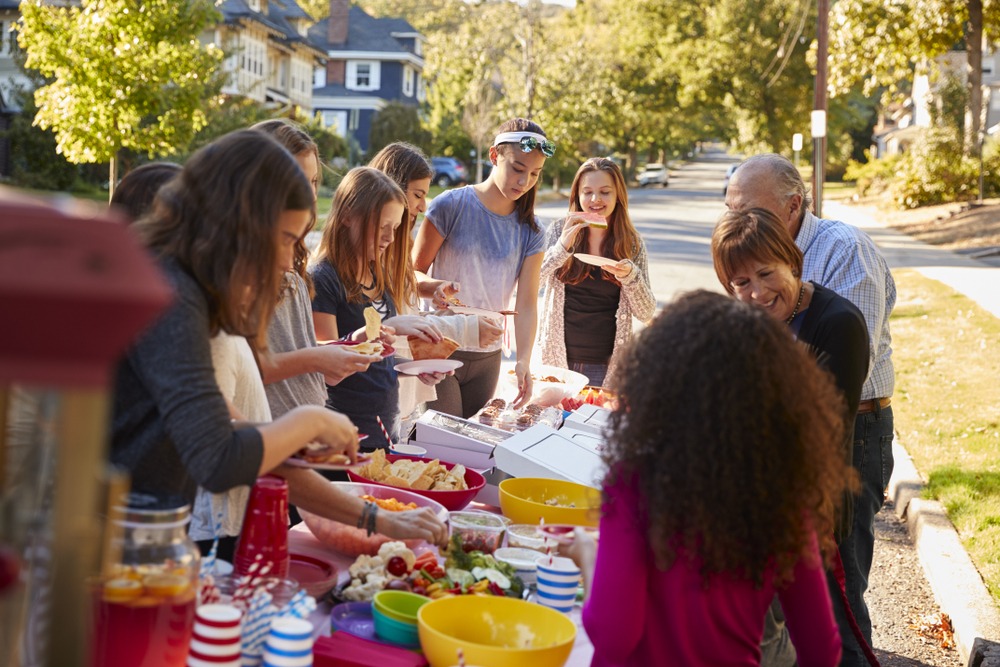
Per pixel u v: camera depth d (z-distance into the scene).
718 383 1.69
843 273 3.58
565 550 2.26
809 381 1.77
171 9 17.45
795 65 54.12
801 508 1.75
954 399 8.78
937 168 34.50
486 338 3.91
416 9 94.88
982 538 5.33
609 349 5.20
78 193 30.88
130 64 17.31
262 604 1.74
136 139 17.92
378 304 3.74
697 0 56.62
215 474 1.79
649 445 1.71
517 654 1.77
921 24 33.12
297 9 59.59
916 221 31.80
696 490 1.68
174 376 1.77
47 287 0.78
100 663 1.49
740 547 1.71
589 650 2.09
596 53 47.47
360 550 2.40
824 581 1.91
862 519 3.67
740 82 54.22
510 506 2.84
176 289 1.80
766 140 56.34
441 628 1.93
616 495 1.77
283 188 1.86
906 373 10.05
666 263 19.47
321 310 3.57
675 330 1.75
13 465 1.19
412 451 3.40
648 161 86.25
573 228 4.99
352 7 71.38
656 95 59.09
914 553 5.63
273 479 2.04
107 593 1.48
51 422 1.12
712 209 38.31
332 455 2.05
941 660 4.29
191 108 18.20
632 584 1.74
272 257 1.87
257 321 1.90
